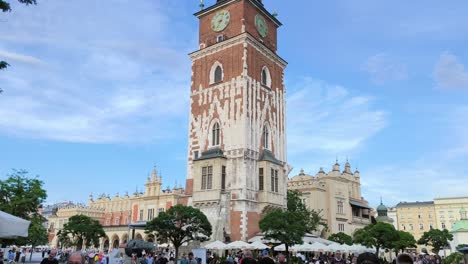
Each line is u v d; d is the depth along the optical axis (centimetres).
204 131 7069
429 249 15488
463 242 10794
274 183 6788
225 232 6166
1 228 1717
